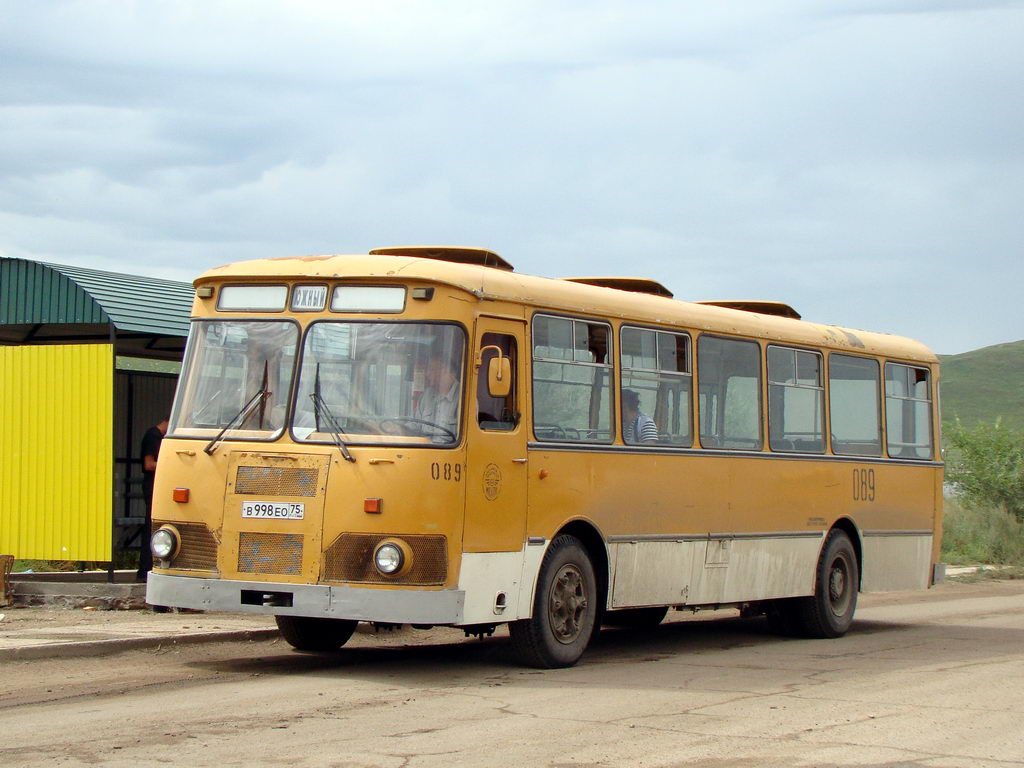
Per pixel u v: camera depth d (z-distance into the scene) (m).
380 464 10.98
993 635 16.25
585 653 13.96
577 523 12.59
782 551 15.41
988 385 127.56
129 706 9.95
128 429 19.09
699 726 9.48
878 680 11.95
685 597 13.93
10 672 11.53
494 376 11.12
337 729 9.12
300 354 11.50
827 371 16.44
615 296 13.23
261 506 11.23
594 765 8.15
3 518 16.66
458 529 11.08
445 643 14.53
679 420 13.97
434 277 11.32
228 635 13.76
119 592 15.99
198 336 11.99
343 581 10.97
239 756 8.20
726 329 14.69
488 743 8.73
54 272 16.86
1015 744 9.02
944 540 31.84
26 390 16.66
